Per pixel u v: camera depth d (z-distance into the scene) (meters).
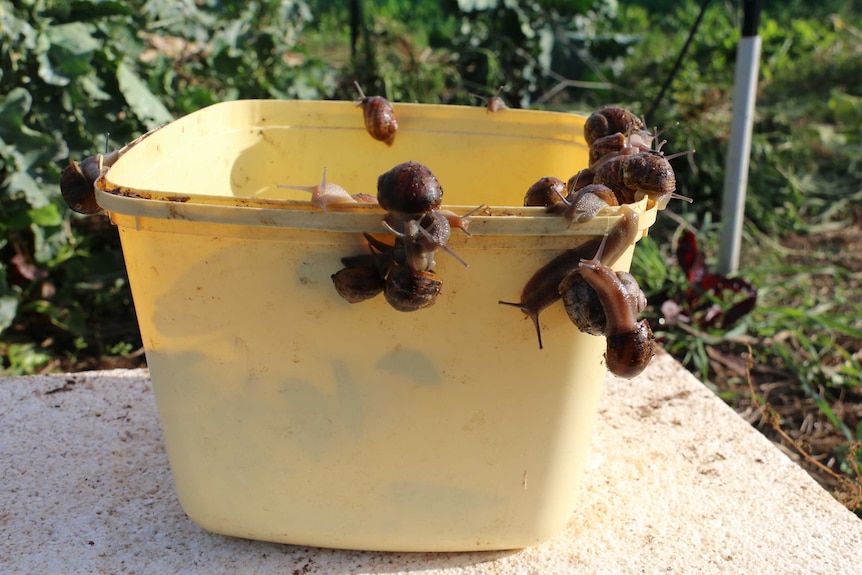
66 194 0.54
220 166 0.66
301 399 0.52
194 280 0.50
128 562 0.57
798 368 0.98
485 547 0.57
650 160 0.51
